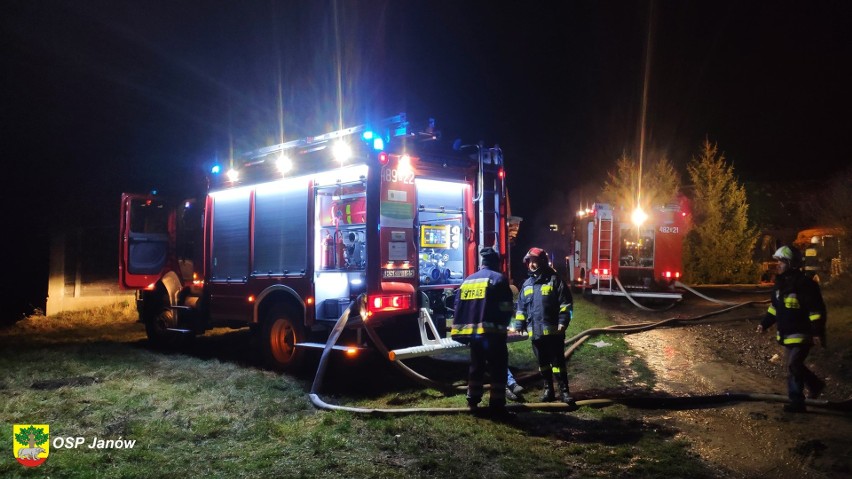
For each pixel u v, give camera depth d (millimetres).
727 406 5766
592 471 4180
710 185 20797
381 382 6938
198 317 9094
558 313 5898
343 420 5246
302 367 7352
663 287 14375
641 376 7066
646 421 5355
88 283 14062
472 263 7582
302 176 7492
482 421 5289
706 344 9109
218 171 8906
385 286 6617
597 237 14523
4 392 6309
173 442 4734
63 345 9594
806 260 15438
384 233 6695
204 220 8961
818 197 19031
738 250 20547
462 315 5586
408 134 7023
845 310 10203
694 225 21359
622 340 9359
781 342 5508
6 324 12734
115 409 5594
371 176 6656
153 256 9562
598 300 14766
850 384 6359
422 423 5176
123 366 7645
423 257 7285
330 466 4207
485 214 7816
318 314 7238
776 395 5867
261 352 8023
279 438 4871
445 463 4246
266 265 7949
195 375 7195
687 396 5984
